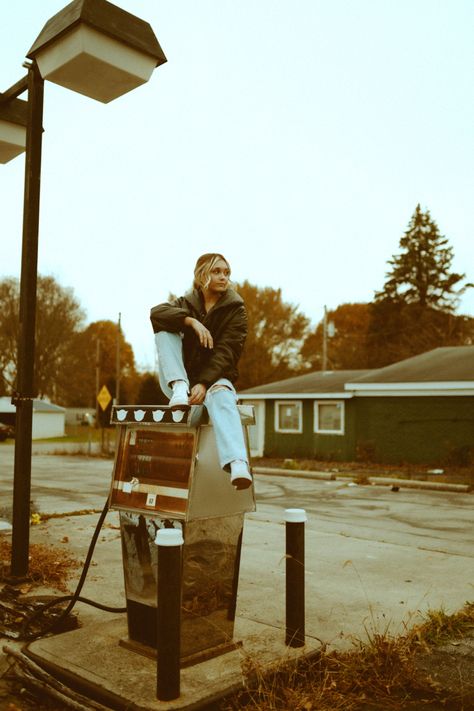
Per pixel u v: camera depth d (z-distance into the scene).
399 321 51.28
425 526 8.95
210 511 3.37
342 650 3.98
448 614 4.80
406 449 20.44
